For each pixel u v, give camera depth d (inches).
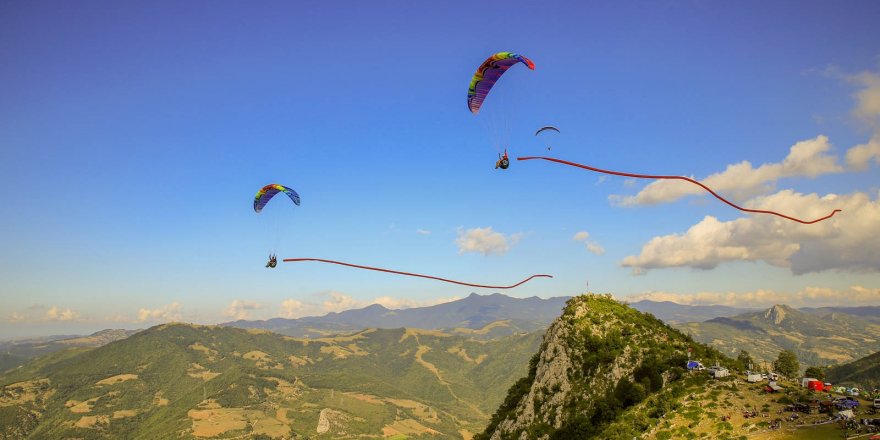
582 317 5890.8
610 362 5191.9
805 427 3452.3
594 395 5032.0
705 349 5251.0
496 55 3083.2
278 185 3791.8
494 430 6254.9
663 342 5275.6
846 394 4025.6
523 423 5438.0
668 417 4146.2
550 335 6092.5
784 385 4247.0
